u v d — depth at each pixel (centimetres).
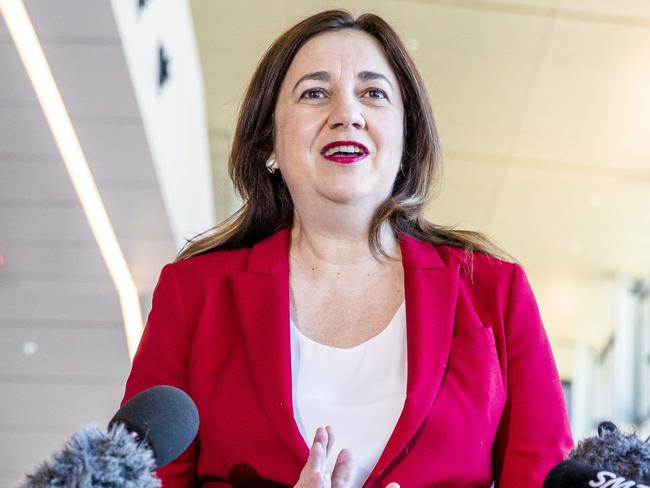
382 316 211
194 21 768
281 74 233
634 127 858
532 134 883
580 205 971
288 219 234
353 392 198
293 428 190
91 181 638
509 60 802
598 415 1190
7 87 578
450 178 945
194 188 774
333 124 217
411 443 190
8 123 601
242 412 195
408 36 786
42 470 128
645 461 152
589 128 869
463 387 197
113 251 685
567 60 798
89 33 541
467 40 786
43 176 636
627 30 762
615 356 1124
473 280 214
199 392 200
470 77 821
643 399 1102
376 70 226
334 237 220
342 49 228
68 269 699
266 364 198
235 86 823
